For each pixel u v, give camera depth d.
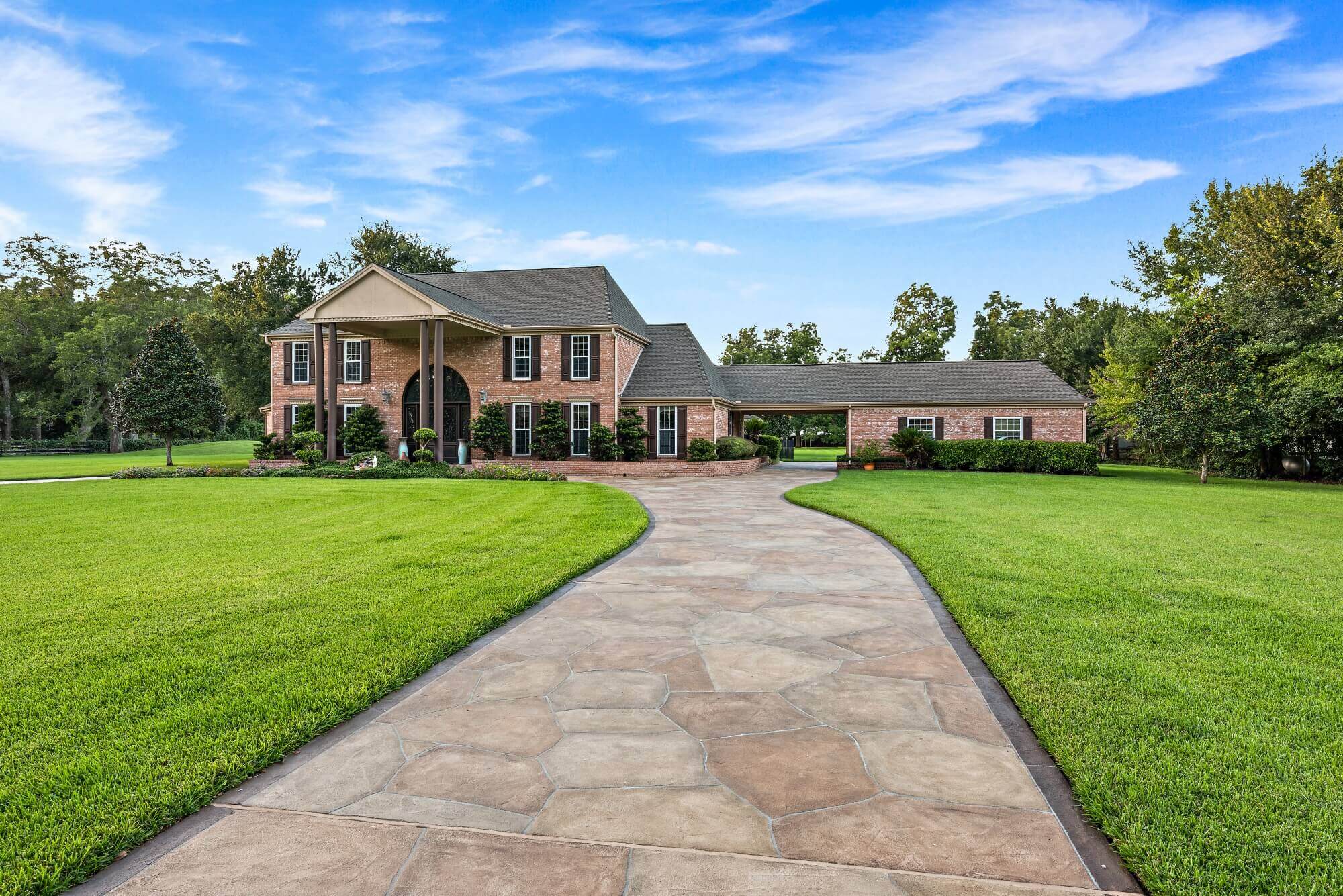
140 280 61.59
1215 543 9.14
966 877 2.26
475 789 2.85
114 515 11.90
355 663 4.35
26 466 29.47
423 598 6.00
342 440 26.91
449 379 28.45
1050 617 5.43
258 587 6.47
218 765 2.98
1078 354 42.81
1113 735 3.32
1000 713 3.71
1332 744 3.24
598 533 9.85
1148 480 23.02
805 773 3.01
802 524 11.24
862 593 6.46
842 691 4.01
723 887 2.19
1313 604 5.91
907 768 3.06
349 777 2.96
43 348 53.38
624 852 2.39
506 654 4.68
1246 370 21.25
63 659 4.43
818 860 2.35
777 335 62.50
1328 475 23.56
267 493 16.02
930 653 4.72
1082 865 2.35
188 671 4.22
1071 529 10.36
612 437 25.78
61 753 3.15
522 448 27.61
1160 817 2.59
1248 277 25.12
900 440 27.33
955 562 7.59
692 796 2.79
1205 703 3.74
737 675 4.27
